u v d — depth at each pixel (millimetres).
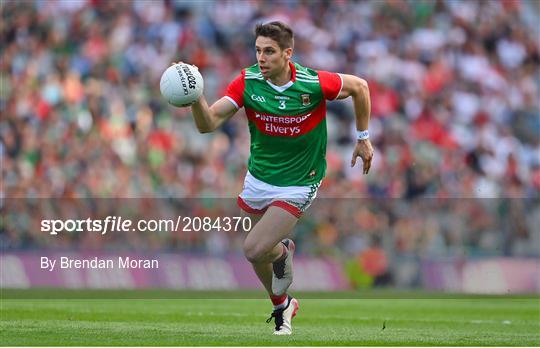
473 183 73750
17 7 78375
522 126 82812
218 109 25234
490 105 82250
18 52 76000
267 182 25812
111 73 74875
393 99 78375
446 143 76750
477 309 43875
